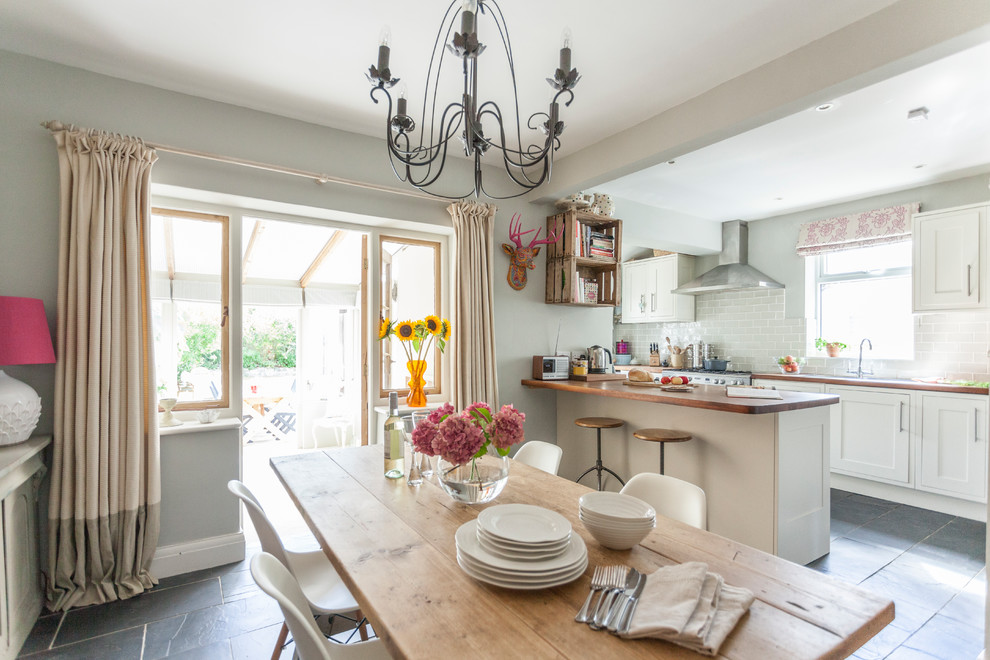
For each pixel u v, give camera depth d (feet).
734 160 11.52
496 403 11.44
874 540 9.93
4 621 5.76
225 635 6.56
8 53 7.18
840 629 2.85
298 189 9.48
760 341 17.25
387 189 10.05
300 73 7.87
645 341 21.72
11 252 7.13
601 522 3.92
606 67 7.64
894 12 6.10
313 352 18.76
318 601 5.15
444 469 4.96
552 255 12.87
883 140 10.34
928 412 11.75
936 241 12.01
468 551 3.59
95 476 7.11
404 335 8.05
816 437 8.95
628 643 2.75
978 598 7.63
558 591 3.34
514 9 6.25
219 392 9.23
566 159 11.46
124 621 6.82
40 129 7.34
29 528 6.68
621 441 11.21
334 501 5.24
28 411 6.37
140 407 7.55
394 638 2.77
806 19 6.47
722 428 9.03
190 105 8.48
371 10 6.33
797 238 16.17
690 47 7.11
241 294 9.50
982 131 9.89
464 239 11.10
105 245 7.33
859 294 15.21
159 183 8.20
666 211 15.88
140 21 6.56
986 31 5.45
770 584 3.41
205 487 8.56
